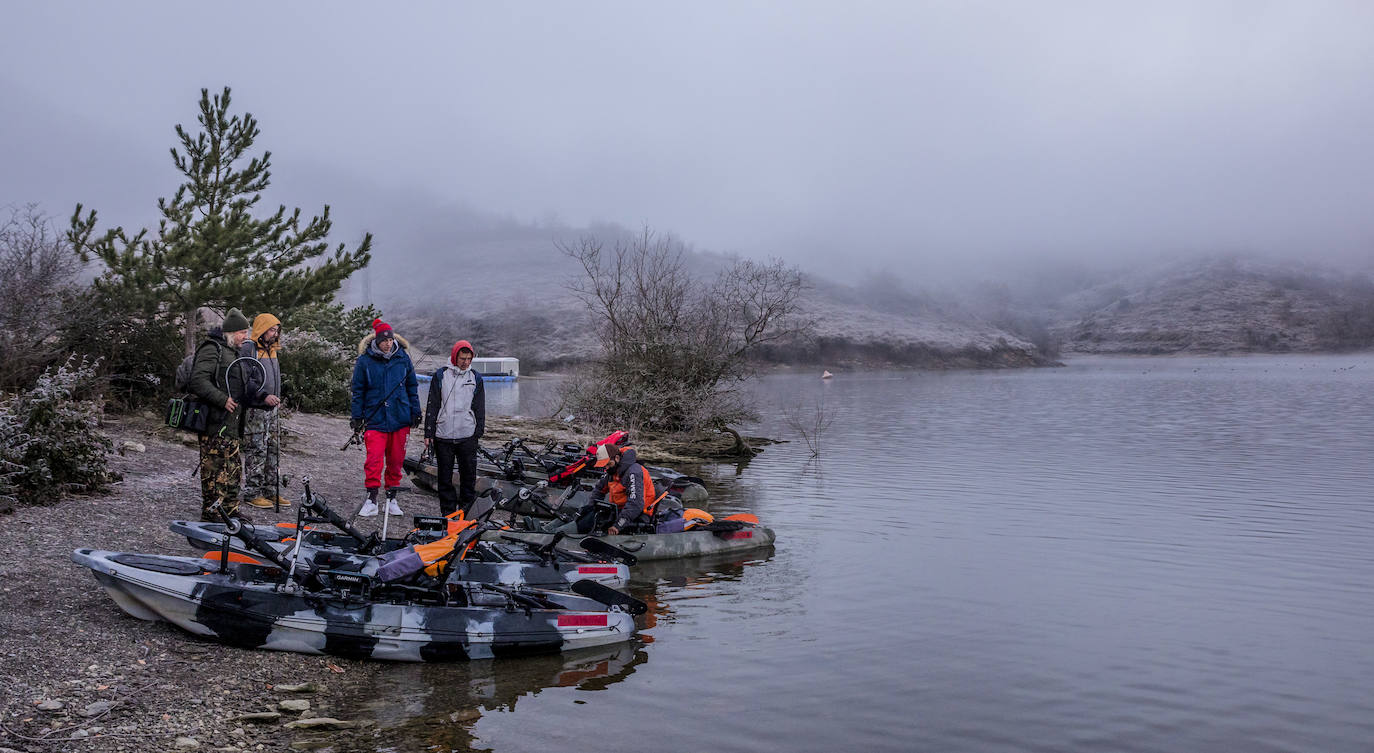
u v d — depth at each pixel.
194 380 8.34
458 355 10.73
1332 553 11.91
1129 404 46.47
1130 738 6.14
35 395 9.46
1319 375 94.25
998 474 19.42
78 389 13.29
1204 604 9.52
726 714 6.28
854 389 65.94
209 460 8.49
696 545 11.38
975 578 10.45
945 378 94.56
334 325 25.20
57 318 13.82
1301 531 13.37
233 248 15.58
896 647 7.91
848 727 6.15
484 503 7.60
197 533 7.81
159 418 14.52
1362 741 6.18
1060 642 8.17
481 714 6.03
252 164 16.84
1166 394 56.84
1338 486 17.78
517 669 6.96
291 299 16.19
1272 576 10.73
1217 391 60.53
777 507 15.23
